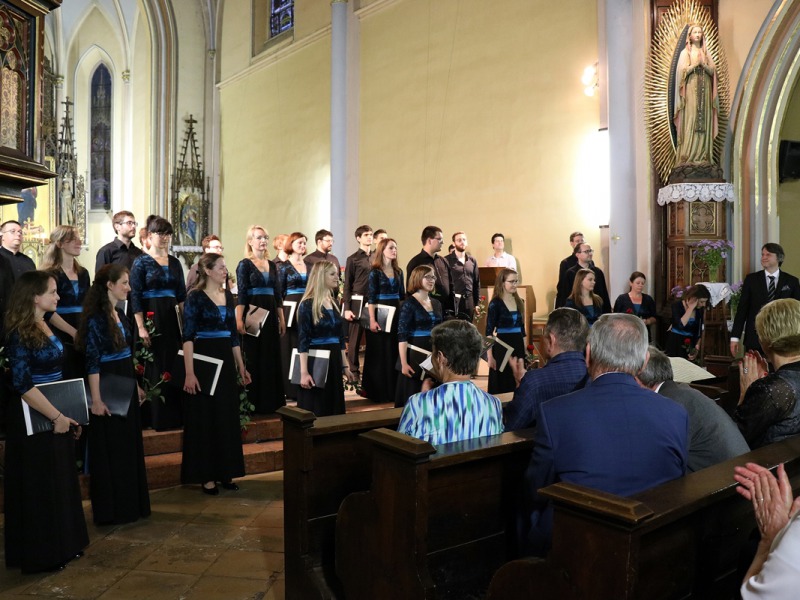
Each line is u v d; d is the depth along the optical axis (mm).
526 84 9516
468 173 10383
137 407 4387
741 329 6508
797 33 7207
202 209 16781
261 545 3965
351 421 3150
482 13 10172
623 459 2223
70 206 18328
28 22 3176
